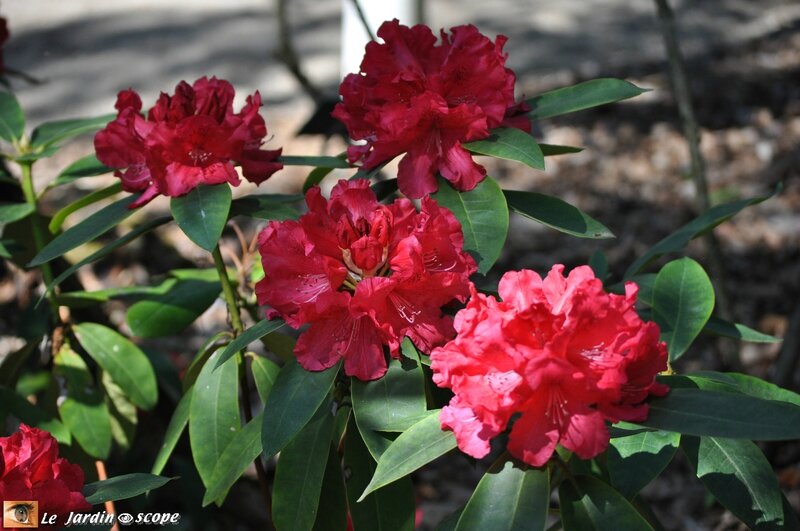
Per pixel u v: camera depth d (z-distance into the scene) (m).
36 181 2.99
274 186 2.90
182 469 1.60
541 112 1.18
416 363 1.06
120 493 1.06
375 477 0.98
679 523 1.87
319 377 1.06
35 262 1.16
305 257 1.07
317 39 4.41
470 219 1.12
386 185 1.20
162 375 1.56
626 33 4.39
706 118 3.37
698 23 4.48
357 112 1.17
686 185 2.97
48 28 4.66
